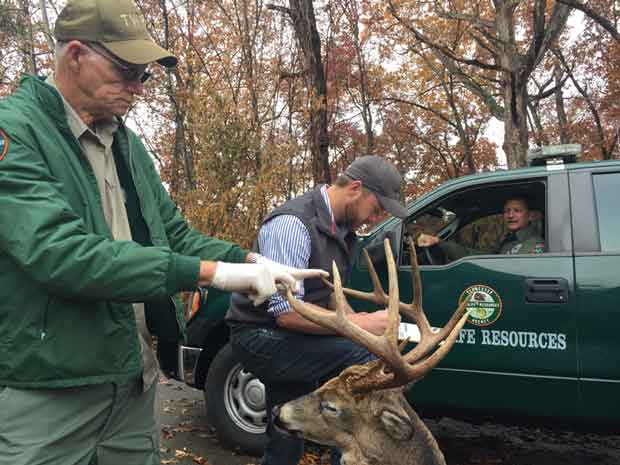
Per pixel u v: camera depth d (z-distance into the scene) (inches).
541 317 129.7
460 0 539.8
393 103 740.7
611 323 124.3
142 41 69.5
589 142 759.1
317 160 348.5
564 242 133.7
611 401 124.3
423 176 811.4
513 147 366.6
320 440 93.5
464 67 674.8
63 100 70.2
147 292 62.9
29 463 64.0
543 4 336.5
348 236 111.4
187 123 331.9
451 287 138.3
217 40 411.8
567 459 157.8
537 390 130.5
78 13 67.7
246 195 286.2
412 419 89.6
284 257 100.5
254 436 151.2
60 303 64.0
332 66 483.2
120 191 79.9
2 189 60.2
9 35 455.2
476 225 174.2
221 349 154.4
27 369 63.4
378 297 100.3
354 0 514.3
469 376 136.3
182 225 91.4
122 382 71.1
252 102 328.2
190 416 186.2
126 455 77.8
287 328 100.4
